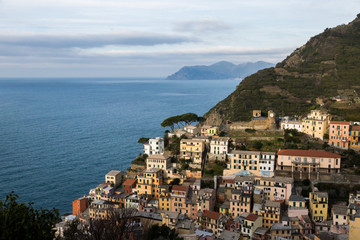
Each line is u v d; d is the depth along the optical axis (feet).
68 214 560.61
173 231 397.19
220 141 637.30
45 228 166.81
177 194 538.88
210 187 579.07
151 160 621.72
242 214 481.05
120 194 581.12
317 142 643.45
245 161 585.63
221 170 609.83
